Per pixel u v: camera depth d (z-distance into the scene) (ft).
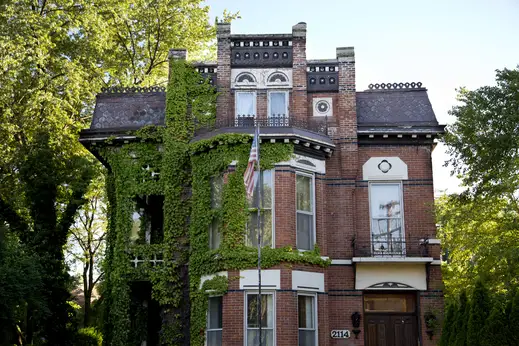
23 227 89.56
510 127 78.43
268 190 72.49
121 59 118.11
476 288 61.98
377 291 76.69
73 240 136.05
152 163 79.87
